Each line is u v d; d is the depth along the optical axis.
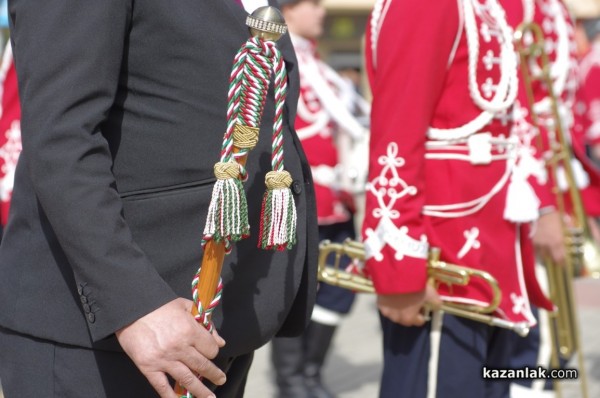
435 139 5.34
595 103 11.64
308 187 4.30
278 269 4.04
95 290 3.47
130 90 3.72
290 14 9.20
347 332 12.03
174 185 3.78
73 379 3.77
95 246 3.43
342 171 9.30
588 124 11.55
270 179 3.67
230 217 3.52
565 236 7.11
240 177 3.59
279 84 3.70
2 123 8.23
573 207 7.38
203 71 3.76
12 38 3.75
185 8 3.73
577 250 7.30
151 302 3.46
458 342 5.46
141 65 3.70
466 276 5.25
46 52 3.51
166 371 3.47
